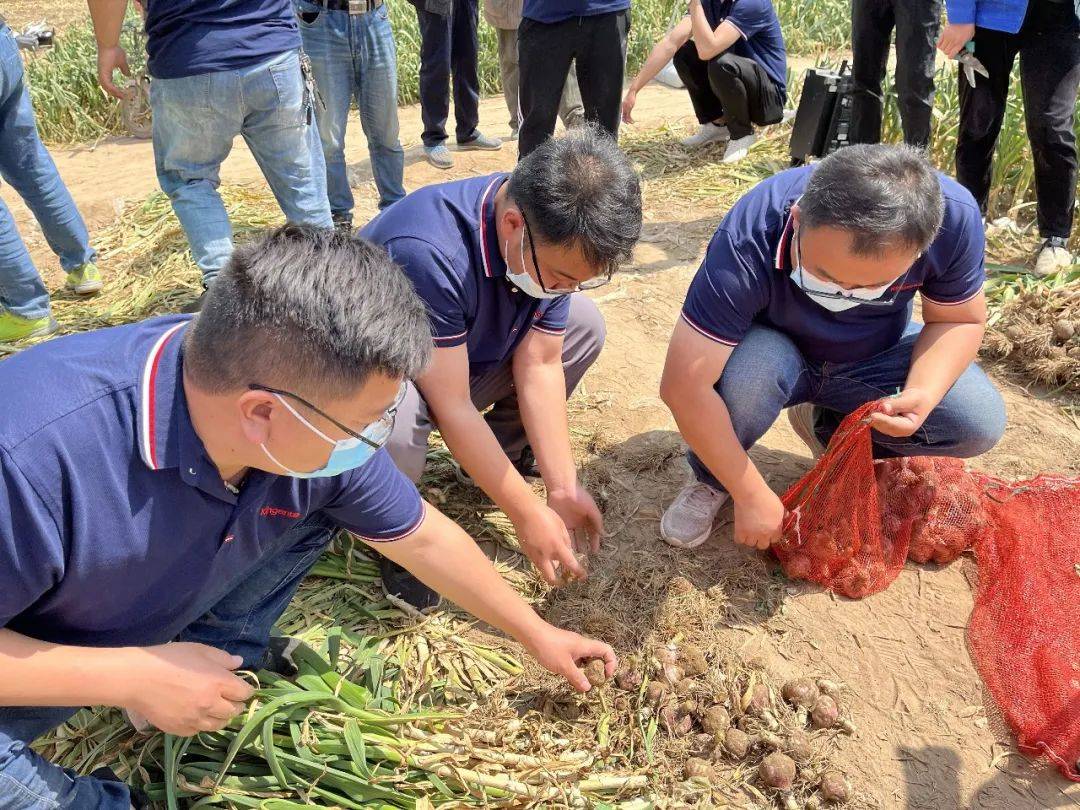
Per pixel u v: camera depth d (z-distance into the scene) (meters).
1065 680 2.32
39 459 1.41
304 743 1.99
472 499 3.01
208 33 3.41
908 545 2.77
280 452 1.49
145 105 6.78
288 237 1.41
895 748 2.29
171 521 1.56
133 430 1.47
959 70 4.33
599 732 2.27
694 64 5.95
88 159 6.51
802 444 3.36
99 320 4.16
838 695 2.40
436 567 2.03
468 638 2.55
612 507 3.03
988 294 4.07
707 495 2.86
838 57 8.88
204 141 3.64
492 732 2.18
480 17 8.34
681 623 2.56
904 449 2.85
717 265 2.44
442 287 2.27
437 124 6.15
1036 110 4.05
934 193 2.13
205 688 1.70
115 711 2.20
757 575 2.77
